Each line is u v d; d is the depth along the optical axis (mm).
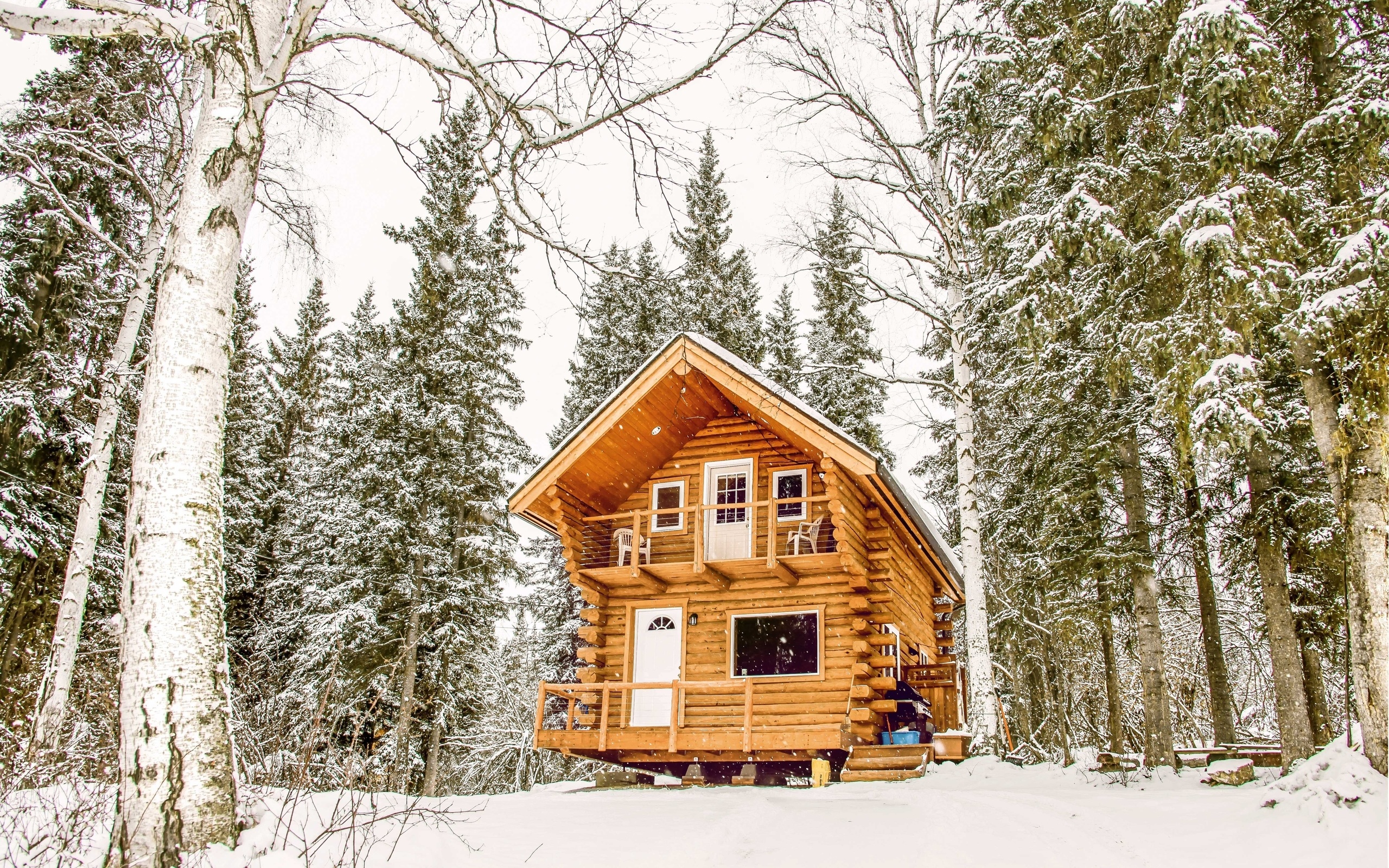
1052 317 14461
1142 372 15102
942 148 19266
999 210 16766
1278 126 12242
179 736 6164
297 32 8172
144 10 7023
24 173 14398
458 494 25922
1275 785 9406
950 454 27703
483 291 26500
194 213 7211
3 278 15984
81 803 7027
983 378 21188
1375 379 9562
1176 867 7656
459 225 27141
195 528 6652
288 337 35125
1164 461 17750
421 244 27609
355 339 30844
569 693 16938
